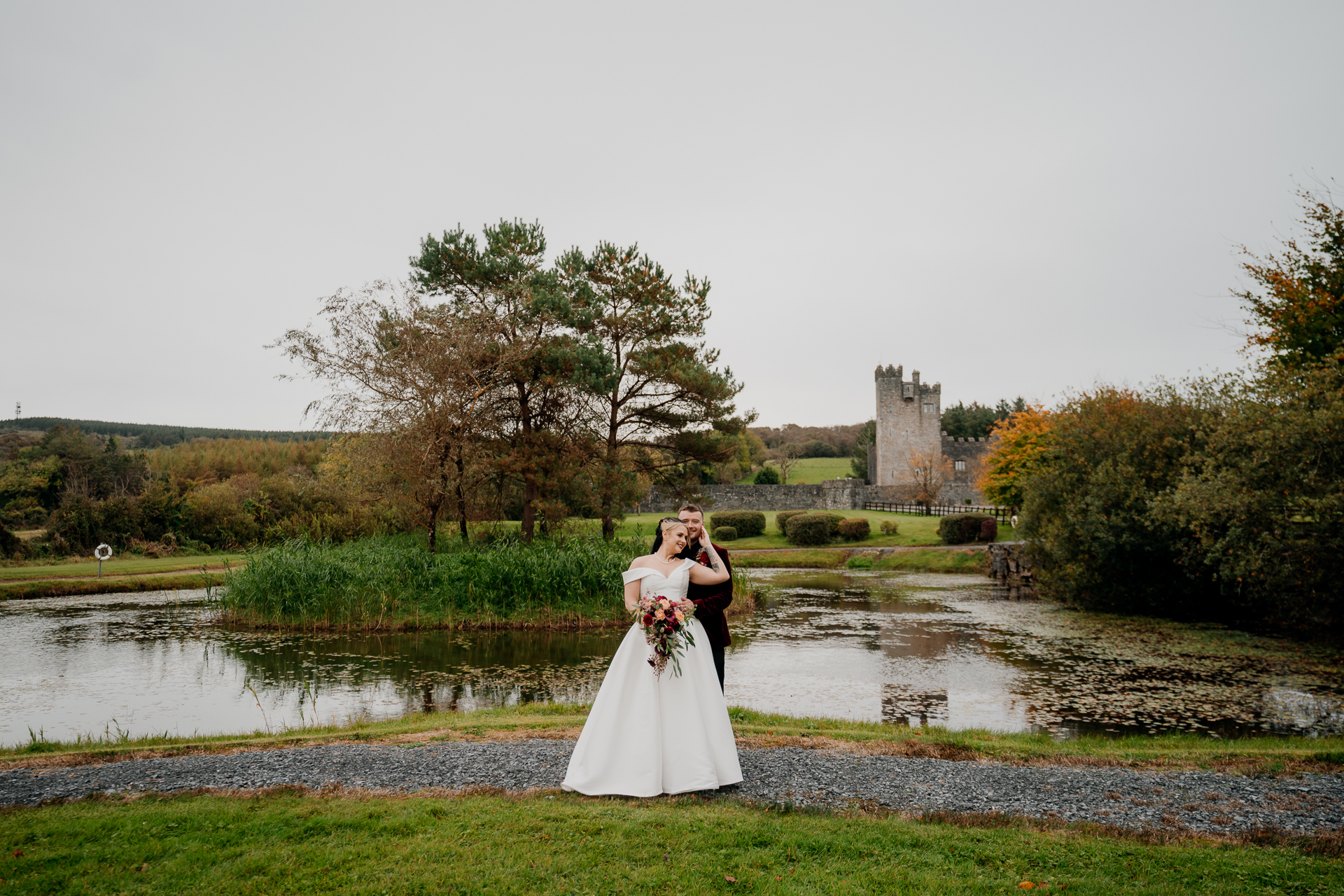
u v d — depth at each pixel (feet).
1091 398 74.54
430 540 73.15
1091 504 62.18
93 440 175.52
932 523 142.92
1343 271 55.36
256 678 38.52
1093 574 63.52
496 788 16.43
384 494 74.90
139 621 58.03
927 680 38.34
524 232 84.89
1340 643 48.34
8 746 26.23
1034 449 110.83
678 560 16.75
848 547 122.21
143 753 20.40
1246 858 13.42
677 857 12.80
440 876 12.08
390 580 57.77
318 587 55.83
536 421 84.23
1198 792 17.37
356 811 15.01
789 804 15.49
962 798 16.39
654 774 15.74
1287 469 41.86
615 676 16.33
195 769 18.49
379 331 71.20
